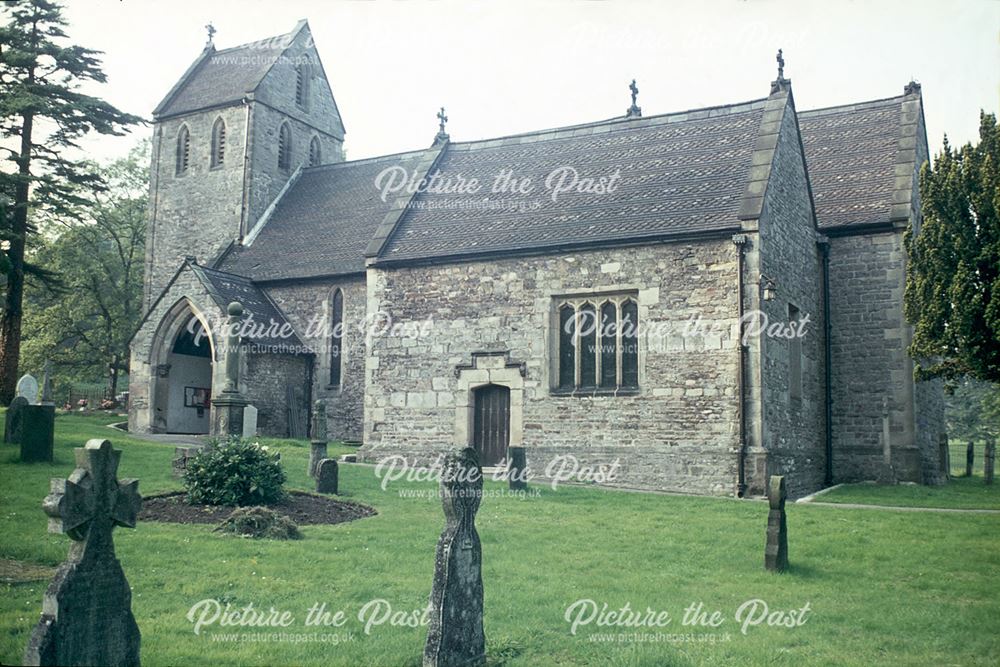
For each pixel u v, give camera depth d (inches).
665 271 851.4
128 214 1854.1
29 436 721.0
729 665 340.2
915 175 1076.5
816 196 1079.6
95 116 1149.1
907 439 991.6
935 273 786.8
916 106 1122.0
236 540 504.4
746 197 837.2
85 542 290.5
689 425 824.3
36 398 957.2
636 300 872.3
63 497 282.8
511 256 928.3
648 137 1036.5
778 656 353.1
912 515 671.1
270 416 1177.4
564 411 884.6
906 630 393.4
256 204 1467.8
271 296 1283.2
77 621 284.7
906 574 494.3
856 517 660.1
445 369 951.6
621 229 887.1
